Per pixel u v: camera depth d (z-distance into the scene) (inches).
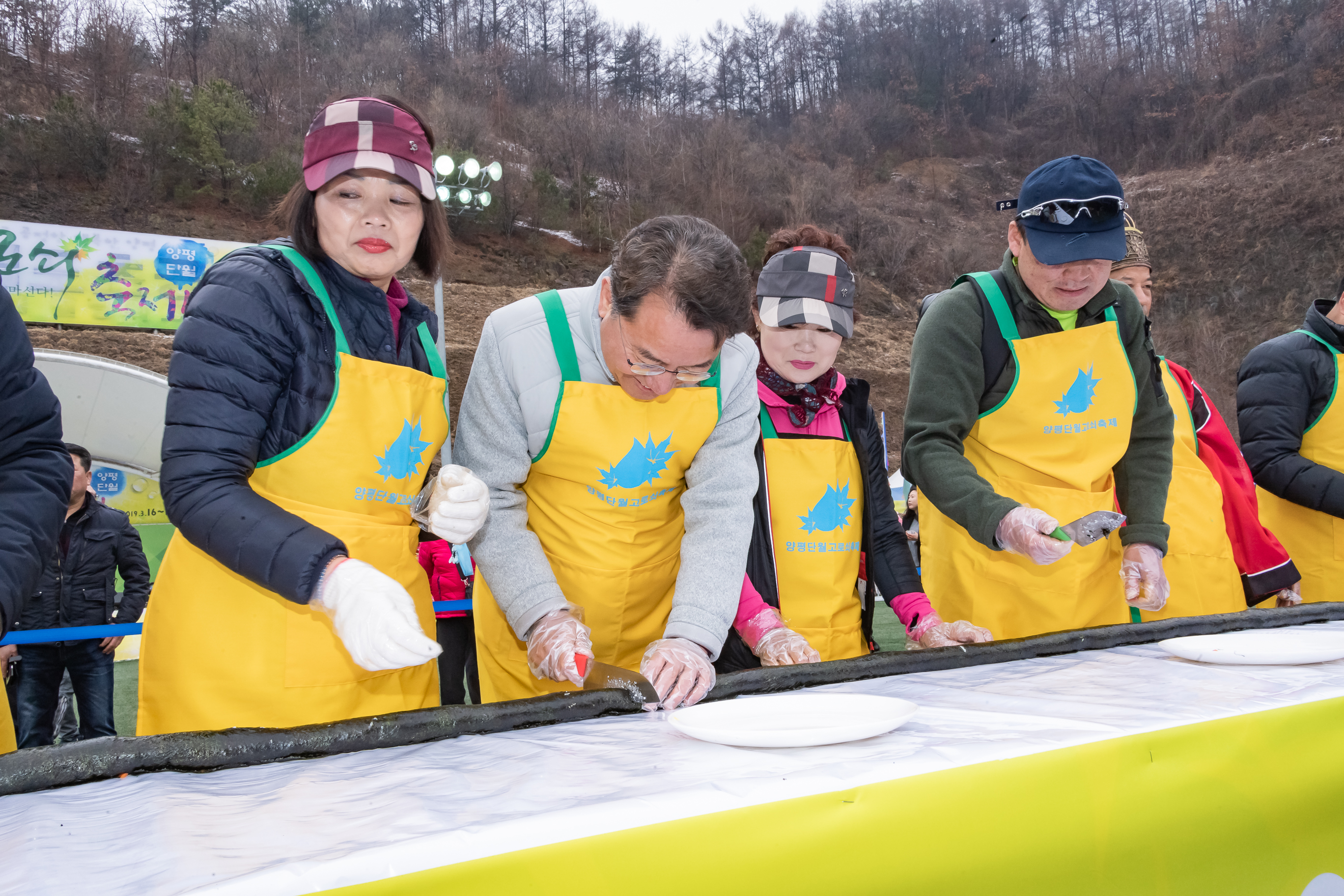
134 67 1220.5
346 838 27.0
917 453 83.1
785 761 34.7
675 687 51.6
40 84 1115.9
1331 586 114.0
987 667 57.6
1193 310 1540.4
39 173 971.9
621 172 1487.5
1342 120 1656.0
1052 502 85.9
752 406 73.8
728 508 68.5
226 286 55.1
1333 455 111.9
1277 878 38.6
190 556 57.4
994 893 30.9
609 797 29.5
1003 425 87.1
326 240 58.6
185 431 52.7
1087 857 33.0
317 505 58.0
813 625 84.5
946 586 92.5
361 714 59.7
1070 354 85.1
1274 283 1483.8
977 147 2165.4
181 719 56.6
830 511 85.4
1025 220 81.0
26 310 434.3
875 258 1596.9
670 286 54.1
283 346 55.8
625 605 73.2
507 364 67.8
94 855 26.4
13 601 48.3
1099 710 41.6
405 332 64.6
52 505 52.9
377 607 45.9
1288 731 40.6
